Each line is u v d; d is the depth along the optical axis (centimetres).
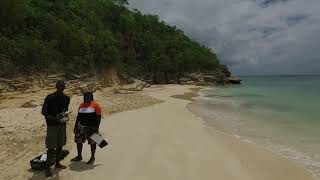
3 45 2398
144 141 1144
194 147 1097
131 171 809
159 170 828
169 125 1523
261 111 2200
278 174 854
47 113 741
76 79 3136
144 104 2452
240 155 1029
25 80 2431
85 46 3603
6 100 1909
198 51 9412
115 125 1452
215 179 784
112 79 4253
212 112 2144
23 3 2842
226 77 9062
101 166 835
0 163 814
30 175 745
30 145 987
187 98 3341
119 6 7231
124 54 6206
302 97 3472
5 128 1188
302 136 1345
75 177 749
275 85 7488
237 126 1585
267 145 1182
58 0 3841
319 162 974
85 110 824
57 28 3194
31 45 2603
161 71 7044
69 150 966
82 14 4569
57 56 3042
